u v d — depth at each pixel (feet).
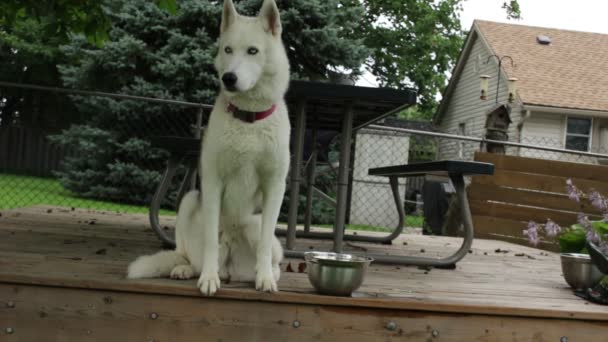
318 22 33.06
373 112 13.61
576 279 10.16
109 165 32.01
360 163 36.76
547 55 55.06
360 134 36.68
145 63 34.32
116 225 16.01
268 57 8.16
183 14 32.76
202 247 8.38
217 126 7.97
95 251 10.87
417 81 63.46
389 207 36.81
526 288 10.22
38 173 47.06
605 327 8.31
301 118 11.78
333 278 7.89
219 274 8.66
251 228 8.57
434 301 8.09
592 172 21.03
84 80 35.04
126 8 33.35
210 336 7.76
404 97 11.07
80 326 7.68
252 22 8.27
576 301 9.13
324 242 15.69
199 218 8.48
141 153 32.55
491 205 21.66
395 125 67.26
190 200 8.82
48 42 57.47
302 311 7.85
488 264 13.67
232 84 7.62
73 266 8.84
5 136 46.57
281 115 8.23
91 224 15.79
